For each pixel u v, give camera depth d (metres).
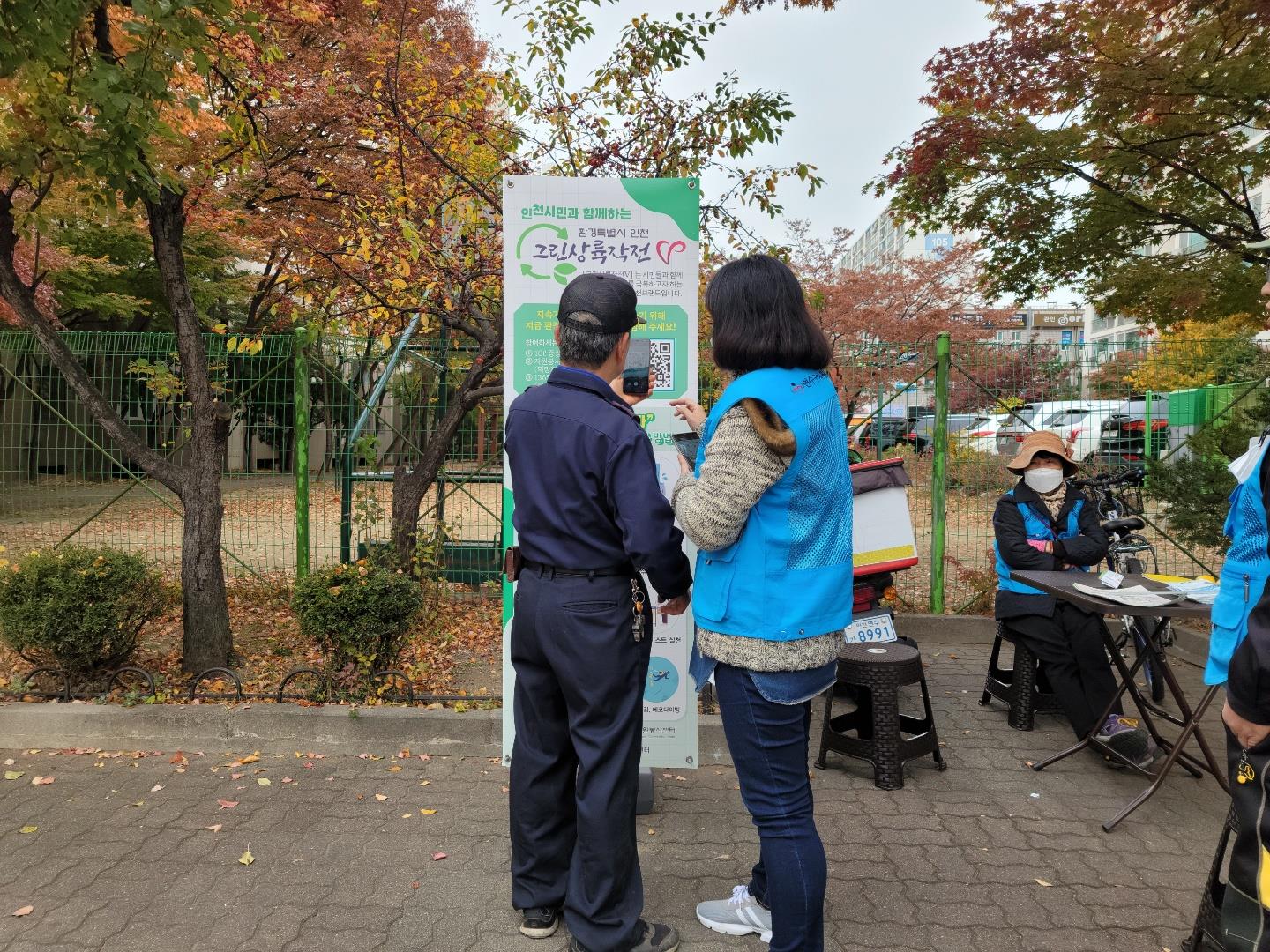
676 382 3.17
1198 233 6.97
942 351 5.86
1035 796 3.38
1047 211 7.14
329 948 2.38
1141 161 6.58
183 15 3.59
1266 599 1.68
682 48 5.65
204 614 4.47
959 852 2.94
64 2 3.33
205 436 4.49
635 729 2.33
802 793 2.11
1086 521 3.98
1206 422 5.82
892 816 3.21
